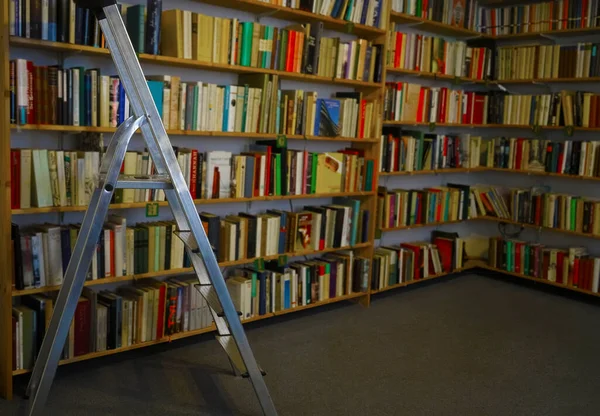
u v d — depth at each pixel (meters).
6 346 2.78
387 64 4.45
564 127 4.88
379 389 3.08
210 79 3.77
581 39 5.06
